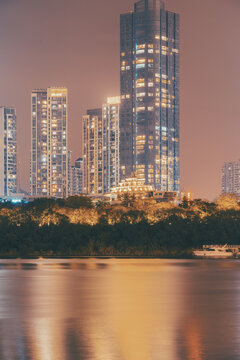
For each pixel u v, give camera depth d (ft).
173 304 371.35
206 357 227.81
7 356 228.84
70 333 275.39
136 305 365.81
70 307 356.38
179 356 229.04
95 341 256.52
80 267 626.64
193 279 515.09
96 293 422.82
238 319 314.96
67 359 223.92
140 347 244.22
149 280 506.89
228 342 254.68
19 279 510.99
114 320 311.06
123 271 583.99
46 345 247.91
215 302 381.19
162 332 278.26
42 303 372.99
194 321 308.40
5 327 291.38
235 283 486.79
